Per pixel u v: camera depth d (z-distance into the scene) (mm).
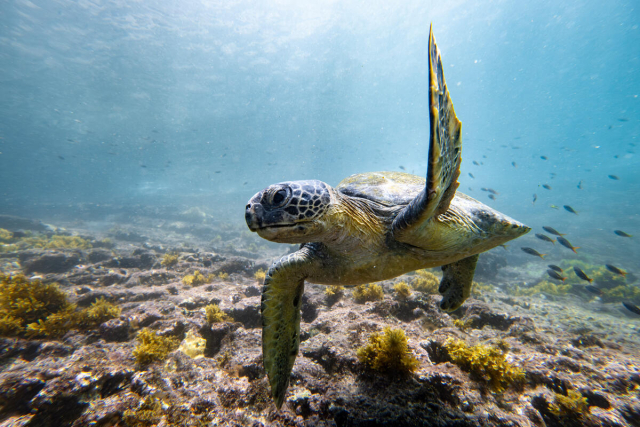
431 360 3664
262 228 2336
